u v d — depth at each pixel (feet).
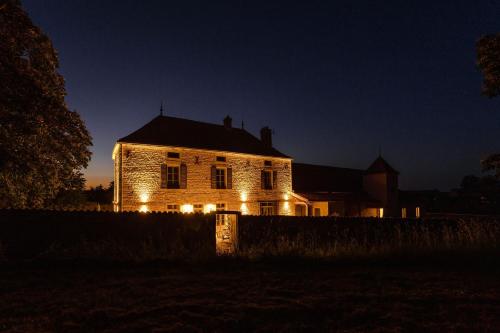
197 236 37.99
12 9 38.93
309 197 89.51
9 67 37.68
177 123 78.23
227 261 28.60
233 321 14.74
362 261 27.30
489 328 13.48
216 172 75.92
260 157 84.12
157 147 66.90
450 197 126.00
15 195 43.34
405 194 120.37
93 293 19.44
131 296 18.75
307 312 15.79
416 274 22.72
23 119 38.55
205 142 77.10
